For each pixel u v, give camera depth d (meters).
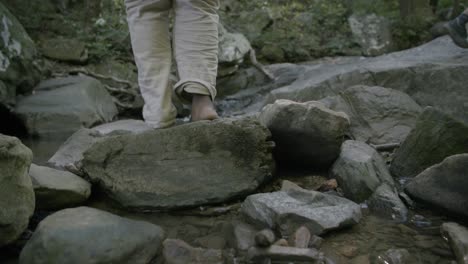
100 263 1.32
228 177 1.90
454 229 1.52
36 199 1.76
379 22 5.85
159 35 2.08
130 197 1.87
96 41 5.27
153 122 2.07
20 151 1.52
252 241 1.52
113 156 1.94
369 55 5.59
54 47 4.87
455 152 2.04
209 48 2.08
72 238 1.35
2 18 3.92
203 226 1.68
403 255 1.42
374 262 1.40
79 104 3.69
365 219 1.70
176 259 1.42
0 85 3.52
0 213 1.40
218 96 5.04
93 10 5.76
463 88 3.01
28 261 1.33
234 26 6.07
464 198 1.62
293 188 1.87
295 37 6.00
